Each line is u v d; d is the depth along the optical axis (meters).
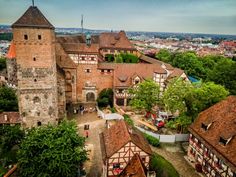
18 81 45.03
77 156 31.11
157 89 54.50
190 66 93.88
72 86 63.12
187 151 42.44
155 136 45.81
